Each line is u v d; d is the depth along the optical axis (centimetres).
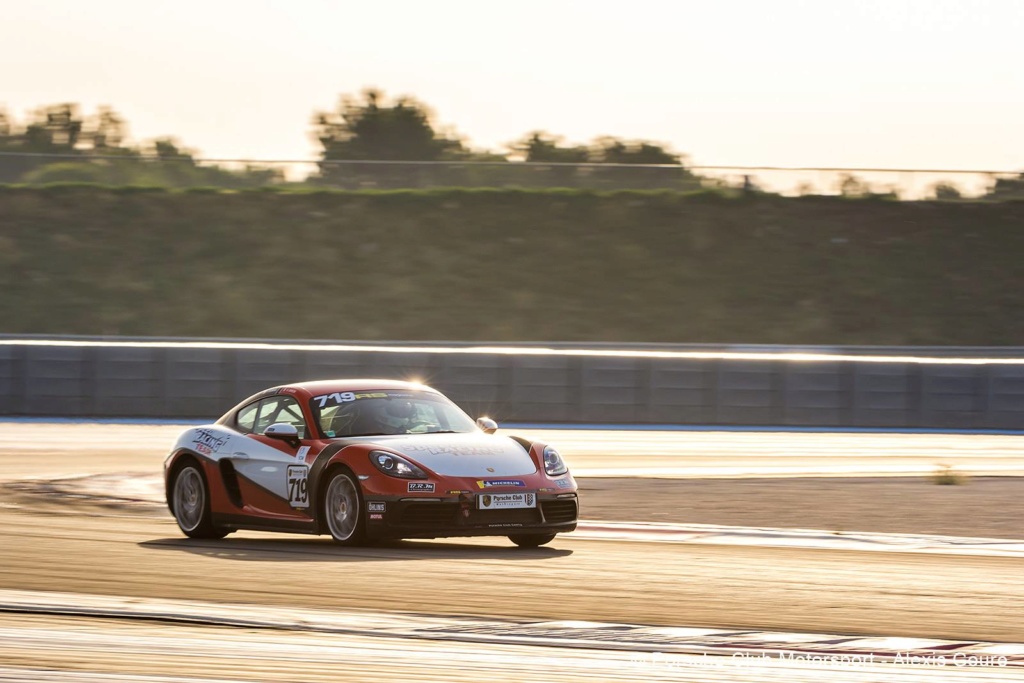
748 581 2848
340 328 16062
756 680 1861
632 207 18862
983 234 18225
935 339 15975
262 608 2461
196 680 1825
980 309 16588
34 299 16512
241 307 16450
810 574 2966
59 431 7444
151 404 8406
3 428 7594
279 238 18125
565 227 18388
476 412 8381
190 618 2334
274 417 3766
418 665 1939
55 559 3148
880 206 18888
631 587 2747
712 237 18112
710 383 8306
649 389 8344
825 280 17150
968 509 4434
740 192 19225
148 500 4719
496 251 17812
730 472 5700
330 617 2362
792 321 16250
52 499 4691
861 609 2495
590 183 19812
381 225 18462
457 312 16412
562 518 3466
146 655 2006
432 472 3319
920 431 8025
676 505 4559
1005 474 5631
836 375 8269
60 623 2297
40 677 1841
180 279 17088
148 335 15875
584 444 6956
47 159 19900
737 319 16288
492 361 8406
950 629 2298
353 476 3378
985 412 8225
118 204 18812
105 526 3988
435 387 8388
